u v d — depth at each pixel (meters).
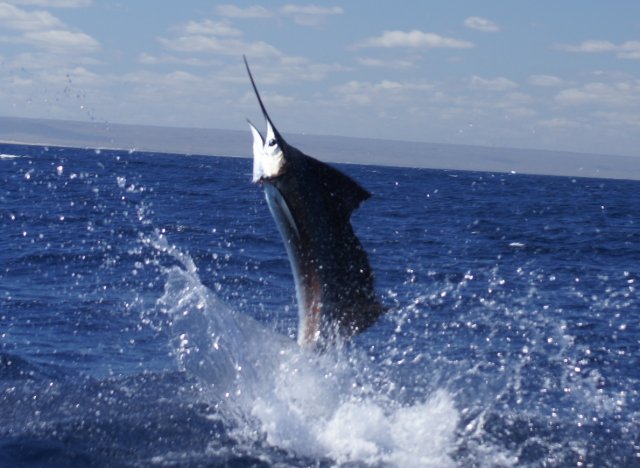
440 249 34.69
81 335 16.56
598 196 100.69
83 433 10.29
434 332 18.23
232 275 24.94
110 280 23.09
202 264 26.83
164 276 24.09
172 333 15.00
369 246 34.47
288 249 8.05
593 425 11.70
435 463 9.98
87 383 12.53
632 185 169.25
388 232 40.69
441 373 14.18
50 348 15.44
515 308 21.58
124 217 40.72
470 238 39.81
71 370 13.91
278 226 8.02
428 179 130.00
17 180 65.19
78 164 100.06
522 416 11.88
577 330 19.08
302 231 7.95
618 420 12.08
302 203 7.90
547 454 10.42
